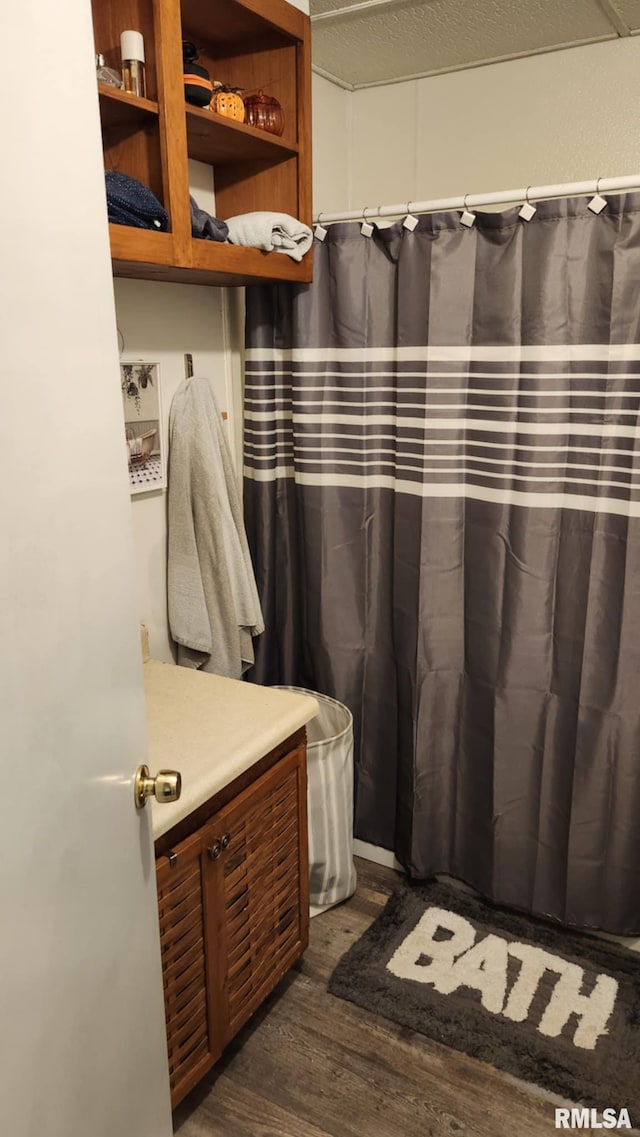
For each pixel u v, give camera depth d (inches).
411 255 72.8
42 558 30.4
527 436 70.6
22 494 28.7
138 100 53.4
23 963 29.9
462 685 81.4
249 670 91.7
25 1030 30.4
